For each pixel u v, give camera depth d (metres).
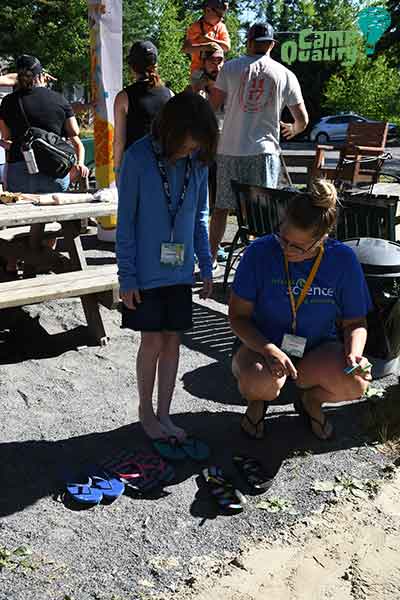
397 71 33.56
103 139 6.85
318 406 3.41
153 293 3.06
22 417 3.54
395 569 2.55
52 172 5.52
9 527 2.68
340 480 3.10
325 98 40.53
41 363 4.25
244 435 3.45
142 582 2.41
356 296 3.13
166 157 2.92
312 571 2.52
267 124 5.57
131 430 3.46
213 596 2.37
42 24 28.14
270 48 5.49
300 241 2.99
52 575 2.42
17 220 4.41
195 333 4.89
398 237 7.66
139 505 2.86
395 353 4.12
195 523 2.76
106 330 4.87
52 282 4.22
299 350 3.16
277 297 3.13
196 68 7.06
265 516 2.83
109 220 7.14
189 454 3.21
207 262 3.29
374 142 13.05
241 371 3.19
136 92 5.58
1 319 4.95
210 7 6.76
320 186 2.95
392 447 3.40
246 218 5.50
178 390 3.96
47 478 3.02
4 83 6.79
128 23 31.98
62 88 30.00
